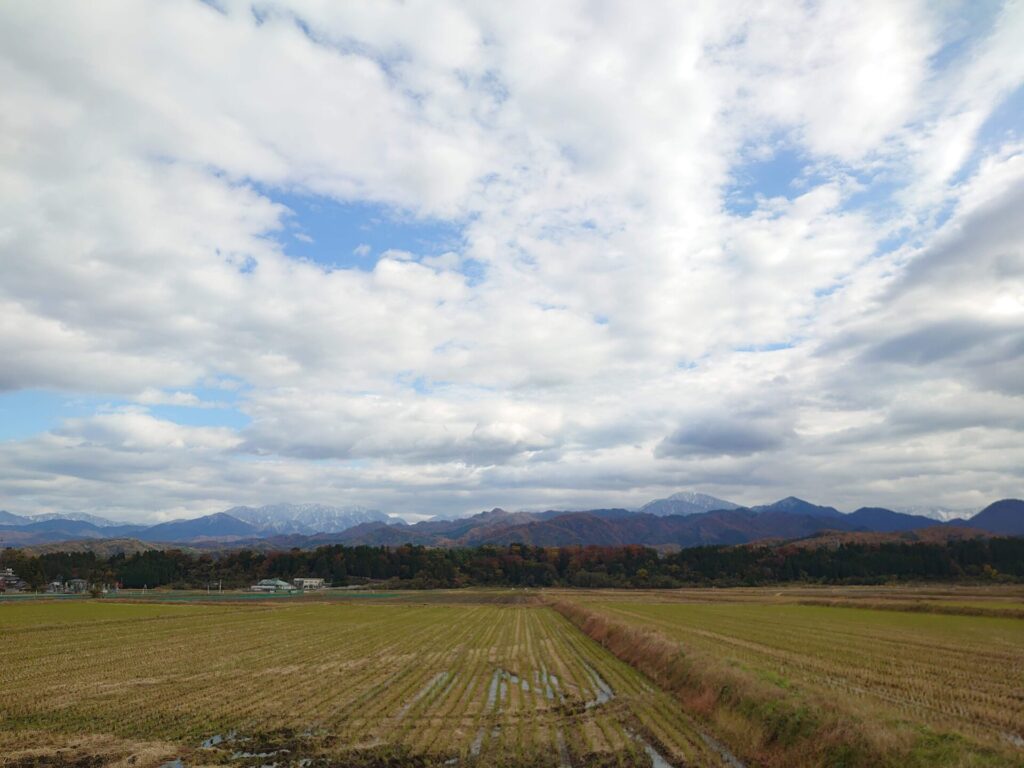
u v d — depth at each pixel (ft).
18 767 55.72
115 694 86.07
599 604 302.86
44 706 78.69
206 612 260.42
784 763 52.03
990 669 99.30
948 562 553.23
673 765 54.75
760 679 69.82
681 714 72.49
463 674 102.22
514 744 61.16
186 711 75.82
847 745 48.62
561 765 55.16
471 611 281.13
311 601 371.76
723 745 60.08
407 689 89.35
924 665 102.78
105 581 542.98
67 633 170.40
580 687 90.38
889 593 392.47
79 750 60.18
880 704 68.69
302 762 56.70
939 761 42.83
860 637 148.15
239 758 57.88
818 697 59.21
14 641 151.02
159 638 158.71
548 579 617.62
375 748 60.18
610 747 59.67
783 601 333.83
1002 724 65.00
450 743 61.72
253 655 126.52
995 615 218.18
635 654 114.73
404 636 165.58
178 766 55.98
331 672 104.73
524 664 113.39
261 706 78.23
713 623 190.08
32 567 504.84
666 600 354.13
